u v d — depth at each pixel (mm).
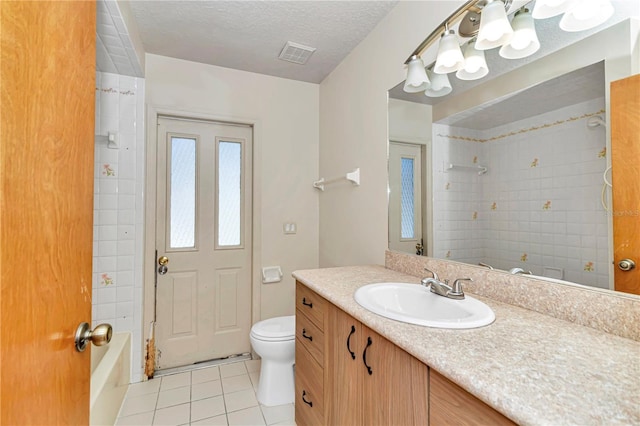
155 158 2254
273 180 2609
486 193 1238
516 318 947
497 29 1129
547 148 1020
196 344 2406
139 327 2156
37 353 579
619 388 566
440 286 1185
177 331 2354
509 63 1144
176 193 2369
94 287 2072
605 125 872
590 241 905
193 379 2186
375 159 1939
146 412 1811
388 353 905
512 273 1129
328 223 2574
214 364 2402
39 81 589
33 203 570
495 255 1201
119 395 1852
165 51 2205
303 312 1586
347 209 2273
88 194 828
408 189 1664
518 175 1115
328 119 2578
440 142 1460
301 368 1601
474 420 624
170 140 2355
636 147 814
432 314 1172
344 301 1139
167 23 1873
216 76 2426
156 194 2283
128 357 2082
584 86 920
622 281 836
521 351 721
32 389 561
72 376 731
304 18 1845
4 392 478
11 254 501
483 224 1250
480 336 810
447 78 1420
